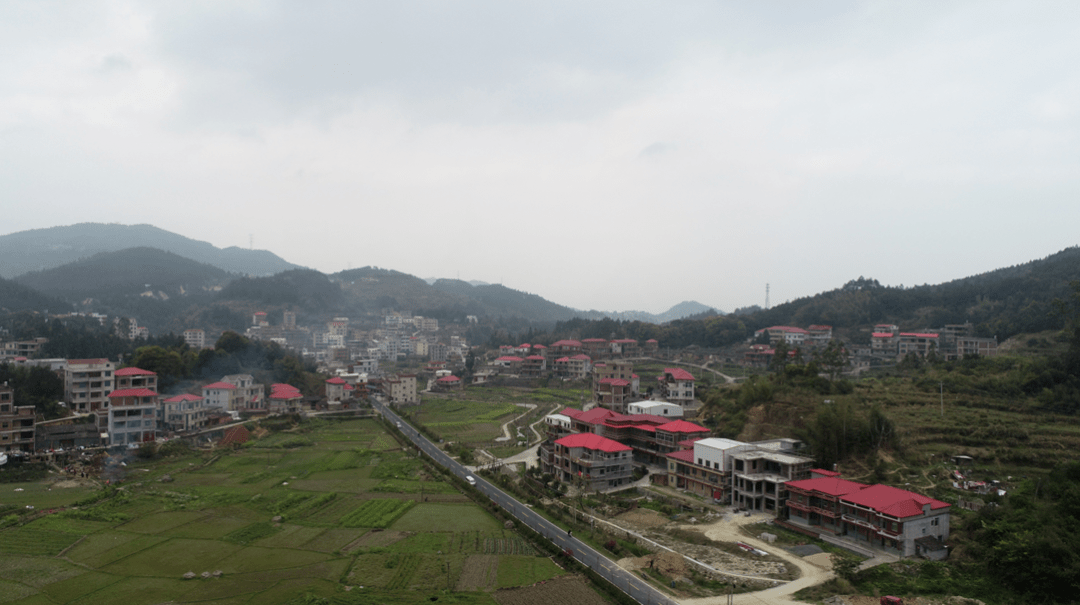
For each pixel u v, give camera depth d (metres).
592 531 92.38
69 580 73.31
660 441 131.38
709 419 155.25
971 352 193.12
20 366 163.38
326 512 101.50
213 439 157.38
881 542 85.19
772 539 89.44
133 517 96.44
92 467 123.12
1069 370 135.38
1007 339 197.25
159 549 83.69
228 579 74.31
